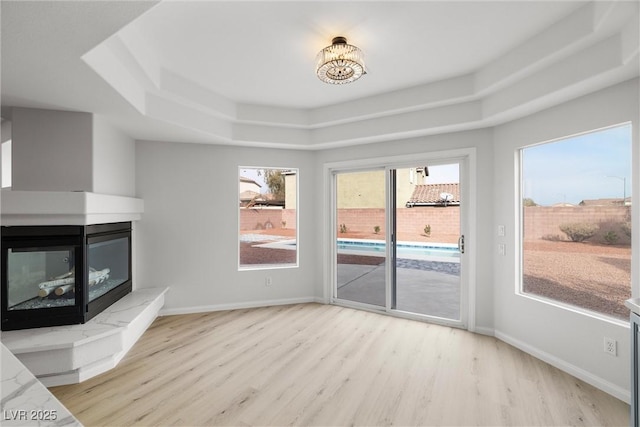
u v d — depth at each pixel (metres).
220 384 2.39
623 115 2.21
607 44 2.04
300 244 4.46
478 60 2.73
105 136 3.02
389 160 3.89
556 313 2.66
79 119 2.76
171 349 2.98
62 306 2.66
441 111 3.29
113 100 2.49
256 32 2.29
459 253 3.58
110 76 2.20
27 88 2.27
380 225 4.09
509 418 2.01
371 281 4.17
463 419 2.00
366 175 4.18
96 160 2.86
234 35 2.32
